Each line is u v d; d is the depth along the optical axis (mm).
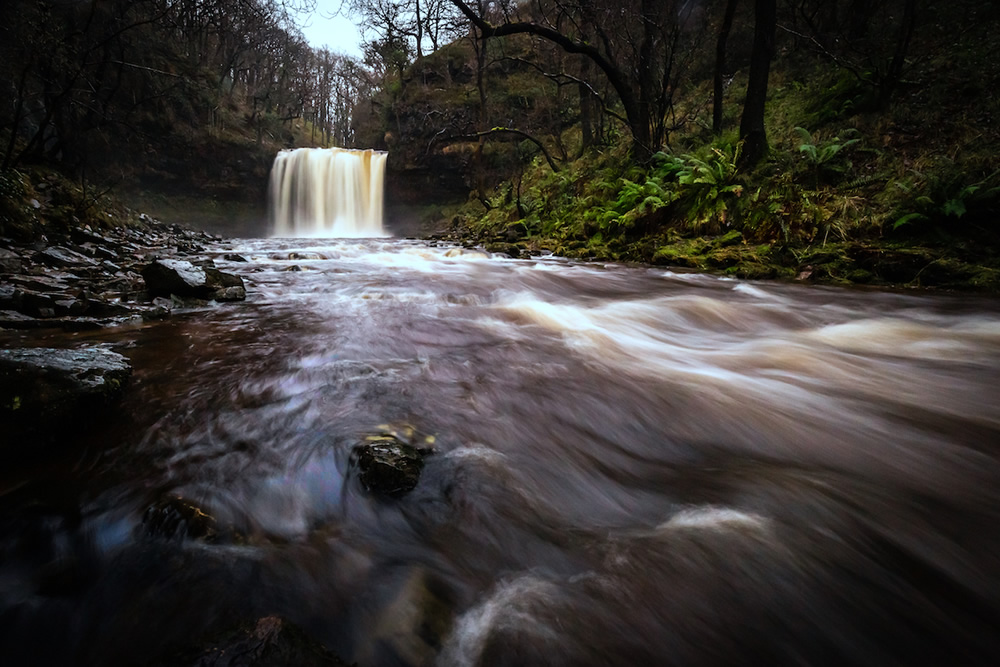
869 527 1963
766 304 6531
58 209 9742
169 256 9555
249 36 31141
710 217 10797
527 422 2824
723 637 1476
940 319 5645
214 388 3031
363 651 1401
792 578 1696
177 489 2018
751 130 11875
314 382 3205
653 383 3545
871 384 3646
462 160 25766
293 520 1909
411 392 3127
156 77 22562
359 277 8102
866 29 15094
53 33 10891
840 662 1408
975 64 10844
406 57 30656
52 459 2203
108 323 4527
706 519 2010
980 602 1609
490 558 1776
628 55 17172
